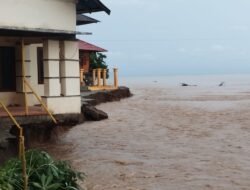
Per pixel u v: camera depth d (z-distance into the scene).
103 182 12.92
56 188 7.70
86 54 42.94
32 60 18.09
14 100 17.67
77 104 16.41
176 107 36.22
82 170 14.38
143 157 16.53
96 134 21.88
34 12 15.36
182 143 19.52
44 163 8.05
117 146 18.80
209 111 32.81
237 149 17.89
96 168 14.69
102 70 42.16
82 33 16.55
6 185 7.24
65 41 16.14
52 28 15.78
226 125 25.02
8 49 17.53
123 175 13.77
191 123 26.19
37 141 17.30
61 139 19.75
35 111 15.55
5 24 14.73
